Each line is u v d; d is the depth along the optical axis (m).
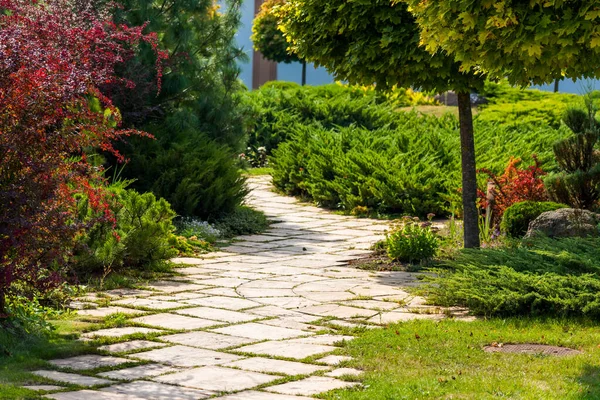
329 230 16.08
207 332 8.23
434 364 6.96
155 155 15.70
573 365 6.85
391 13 11.00
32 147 7.23
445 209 17.20
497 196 14.70
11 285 7.45
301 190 20.70
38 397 5.86
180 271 11.71
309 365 7.05
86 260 10.73
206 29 16.98
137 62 14.81
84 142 7.55
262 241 14.73
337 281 11.15
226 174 16.19
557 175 13.80
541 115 26.20
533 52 7.20
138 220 11.52
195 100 16.94
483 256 10.51
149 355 7.31
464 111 12.30
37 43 7.55
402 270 12.07
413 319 8.88
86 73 7.45
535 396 5.96
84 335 7.99
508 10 7.22
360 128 24.17
